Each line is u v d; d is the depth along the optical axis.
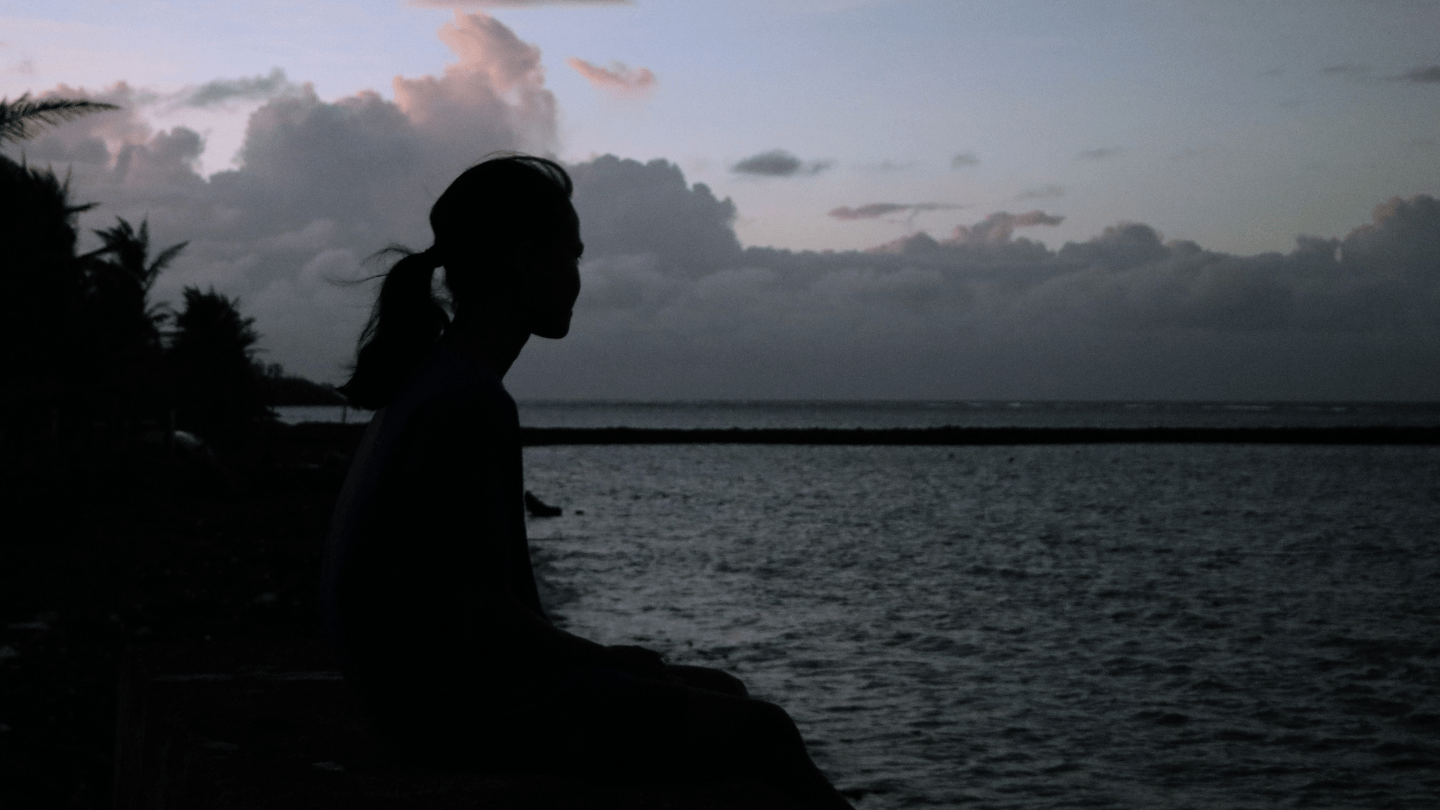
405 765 2.26
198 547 17.47
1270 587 18.20
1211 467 65.19
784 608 15.29
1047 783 7.57
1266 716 9.47
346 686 3.10
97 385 24.58
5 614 10.40
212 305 43.22
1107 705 9.80
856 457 78.75
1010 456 80.50
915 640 12.91
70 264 23.12
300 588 13.48
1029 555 22.95
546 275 2.00
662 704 1.92
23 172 21.67
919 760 8.05
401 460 1.83
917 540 25.94
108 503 21.61
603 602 15.56
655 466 65.06
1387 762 8.17
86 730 6.58
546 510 31.08
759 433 110.25
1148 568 20.83
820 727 8.92
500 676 1.95
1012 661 11.72
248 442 47.56
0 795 5.39
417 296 1.97
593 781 1.98
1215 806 7.16
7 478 18.45
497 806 1.97
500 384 1.90
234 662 3.44
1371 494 43.00
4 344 21.48
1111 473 58.94
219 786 2.12
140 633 9.99
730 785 2.08
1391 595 17.27
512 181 1.98
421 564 1.81
